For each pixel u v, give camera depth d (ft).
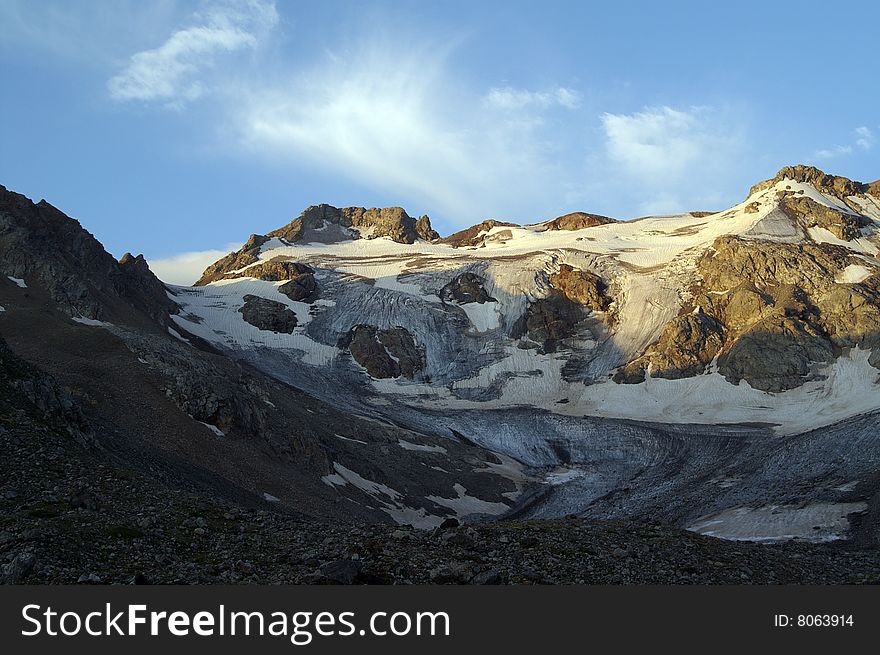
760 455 341.62
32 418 131.34
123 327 367.86
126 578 80.94
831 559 127.44
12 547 83.05
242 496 214.69
